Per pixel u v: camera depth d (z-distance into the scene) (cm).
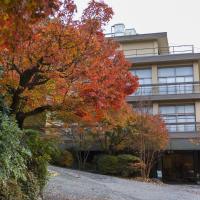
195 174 3069
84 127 2239
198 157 3094
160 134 2498
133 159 2461
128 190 1789
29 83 1112
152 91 3275
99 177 2194
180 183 2834
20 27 586
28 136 1045
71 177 1978
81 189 1594
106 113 1376
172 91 3275
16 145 777
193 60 3294
